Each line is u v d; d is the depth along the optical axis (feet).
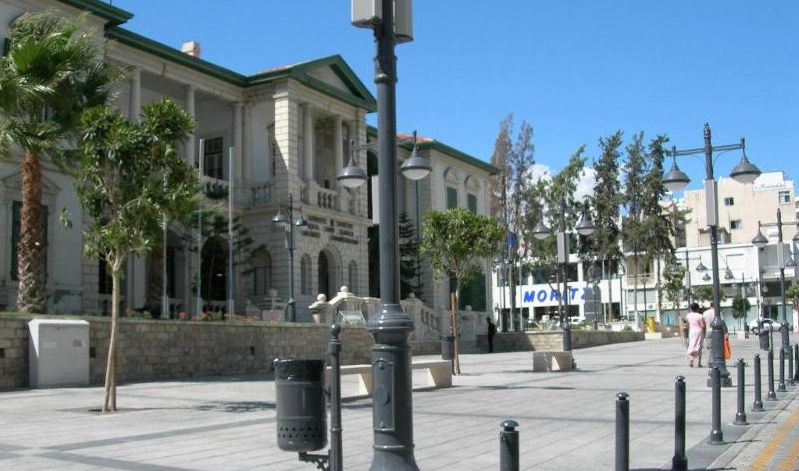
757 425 37.55
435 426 38.65
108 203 47.39
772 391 48.08
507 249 181.47
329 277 133.28
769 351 48.62
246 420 41.42
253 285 125.18
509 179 195.83
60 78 61.26
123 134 45.68
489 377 71.05
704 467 27.45
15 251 91.04
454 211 73.61
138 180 46.83
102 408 47.19
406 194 166.71
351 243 136.26
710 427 37.35
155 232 47.75
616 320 225.76
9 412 45.14
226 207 117.70
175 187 47.03
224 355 77.61
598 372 75.10
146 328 69.46
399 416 20.48
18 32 67.15
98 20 100.22
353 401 52.75
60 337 61.41
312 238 126.62
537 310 293.64
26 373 60.34
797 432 35.24
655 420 39.78
